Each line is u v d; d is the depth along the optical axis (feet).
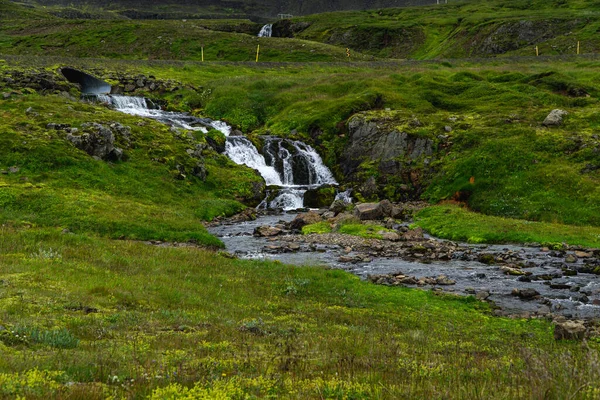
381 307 67.77
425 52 541.34
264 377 31.81
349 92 229.66
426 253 104.83
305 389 29.63
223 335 45.39
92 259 77.71
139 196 135.54
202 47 396.78
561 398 25.68
